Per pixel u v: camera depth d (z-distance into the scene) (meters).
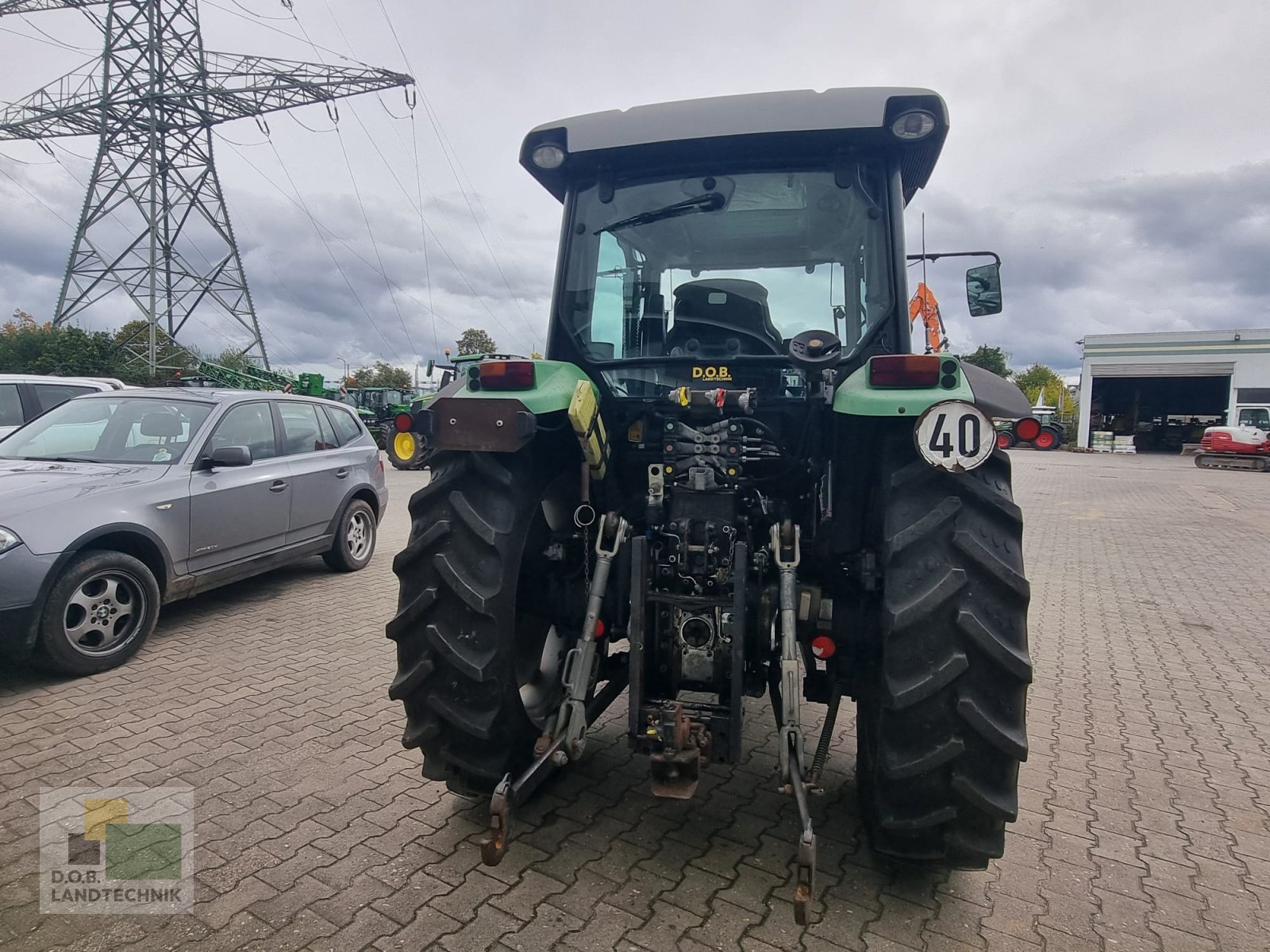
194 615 5.57
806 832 2.06
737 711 2.41
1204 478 20.33
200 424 5.43
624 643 4.46
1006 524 2.28
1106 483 18.53
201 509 5.11
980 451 2.15
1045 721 4.02
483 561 2.50
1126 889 2.53
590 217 3.03
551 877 2.48
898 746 2.22
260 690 4.11
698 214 2.92
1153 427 37.03
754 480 2.86
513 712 2.56
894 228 2.76
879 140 2.75
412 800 2.96
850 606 2.63
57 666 4.15
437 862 2.55
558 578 2.86
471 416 2.44
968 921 2.33
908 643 2.20
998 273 3.62
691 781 2.38
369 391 26.44
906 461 2.39
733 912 2.32
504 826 2.19
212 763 3.25
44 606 4.07
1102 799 3.17
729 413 2.81
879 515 2.47
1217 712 4.18
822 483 2.74
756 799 3.03
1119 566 8.29
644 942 2.18
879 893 2.45
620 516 2.75
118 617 4.46
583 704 2.51
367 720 3.73
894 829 2.26
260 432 5.95
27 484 4.48
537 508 2.70
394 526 9.70
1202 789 3.27
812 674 2.80
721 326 2.90
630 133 2.83
